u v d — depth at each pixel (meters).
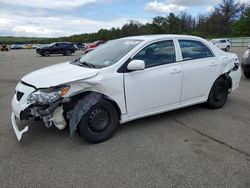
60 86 3.81
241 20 72.06
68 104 3.99
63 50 30.95
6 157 3.75
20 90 4.07
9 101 6.78
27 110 3.84
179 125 4.88
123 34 88.44
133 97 4.37
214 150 3.89
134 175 3.27
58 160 3.65
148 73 4.47
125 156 3.74
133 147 4.01
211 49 5.56
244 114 5.47
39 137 4.38
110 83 4.11
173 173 3.30
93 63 4.54
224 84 5.78
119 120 4.40
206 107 5.86
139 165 3.49
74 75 3.99
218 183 3.09
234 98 6.76
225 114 5.47
